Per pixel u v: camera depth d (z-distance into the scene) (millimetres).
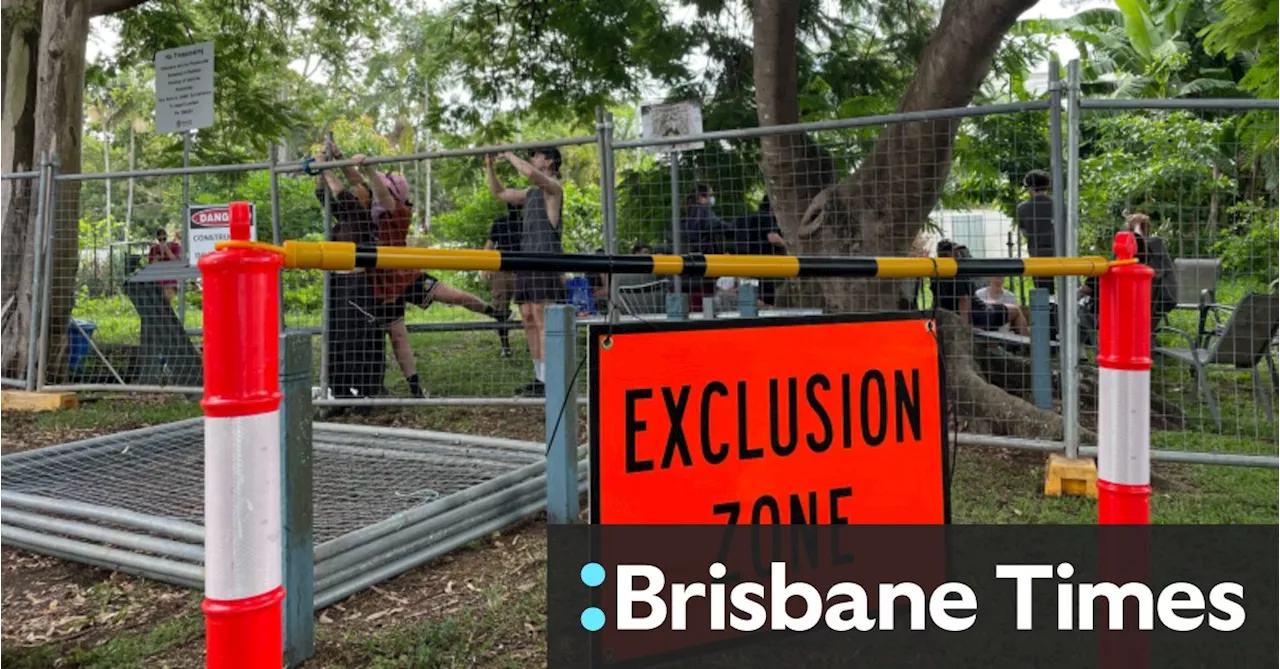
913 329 2262
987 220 7680
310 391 2992
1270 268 6395
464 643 3062
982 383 6402
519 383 8047
